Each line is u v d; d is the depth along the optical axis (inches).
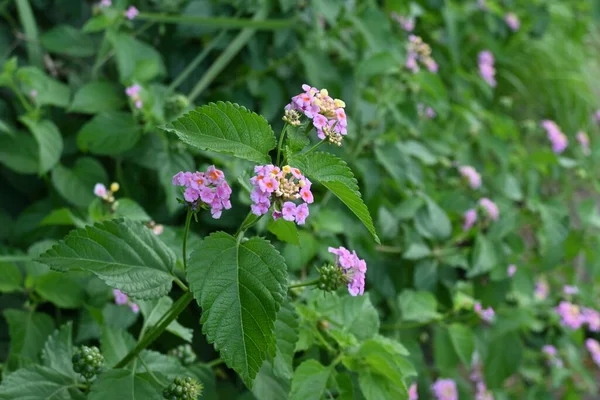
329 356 28.2
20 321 27.3
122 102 31.9
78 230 21.6
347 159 34.3
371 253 33.5
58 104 30.9
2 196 32.1
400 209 34.9
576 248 43.1
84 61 35.0
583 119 57.2
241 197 30.4
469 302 31.6
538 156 43.4
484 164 44.4
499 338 36.2
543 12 56.8
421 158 37.1
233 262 21.2
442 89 35.8
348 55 38.3
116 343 25.1
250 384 20.6
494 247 36.4
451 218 38.0
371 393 25.2
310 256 30.5
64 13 35.6
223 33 35.5
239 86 36.6
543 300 42.3
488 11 52.3
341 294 28.4
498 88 56.2
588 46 70.8
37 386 22.8
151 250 22.0
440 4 46.4
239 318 20.8
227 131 21.4
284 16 37.2
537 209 40.6
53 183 30.0
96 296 28.0
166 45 36.1
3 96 32.7
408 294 31.9
